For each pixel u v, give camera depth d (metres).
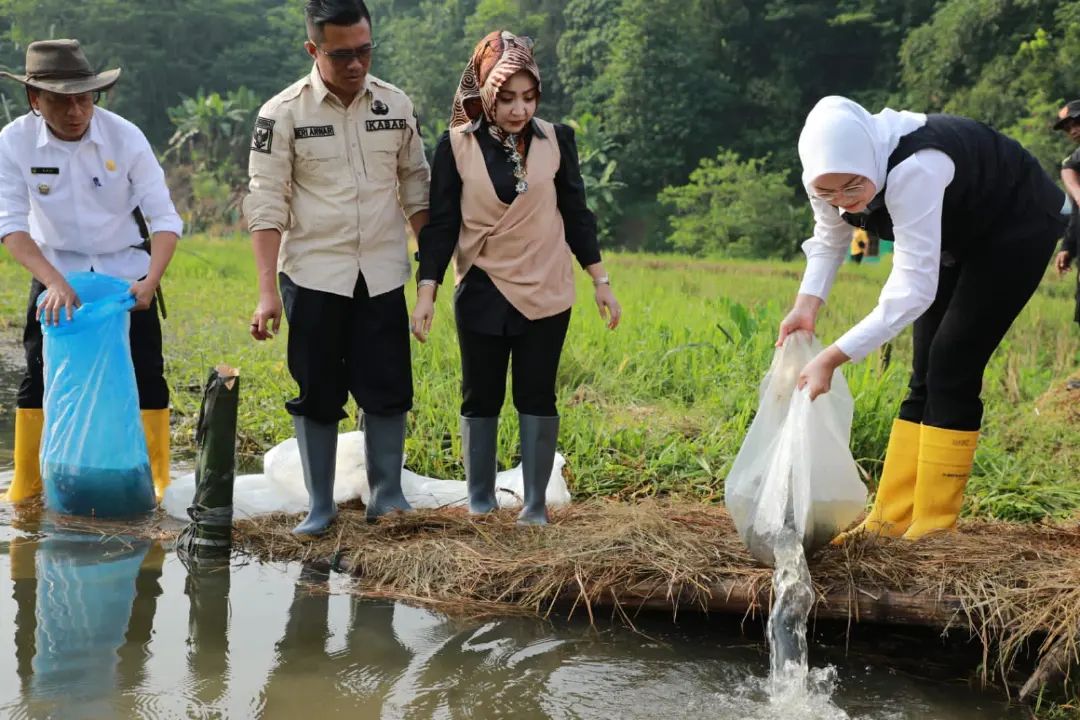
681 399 6.00
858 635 3.21
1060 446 5.25
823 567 3.28
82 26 54.03
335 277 3.80
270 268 3.73
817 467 3.19
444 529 3.84
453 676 2.88
